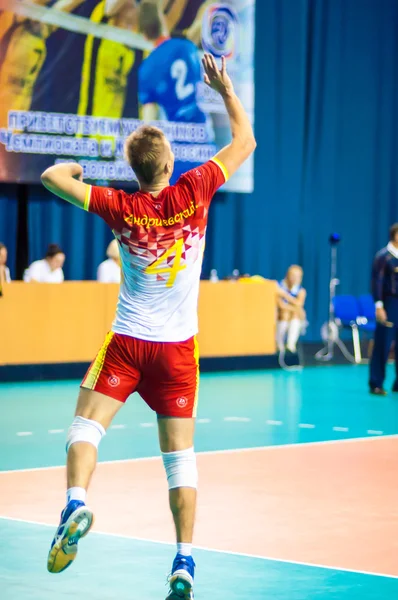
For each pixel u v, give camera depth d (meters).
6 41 13.55
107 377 4.24
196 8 15.09
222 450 8.41
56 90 13.95
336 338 15.88
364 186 18.17
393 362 15.80
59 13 13.93
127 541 5.62
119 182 14.48
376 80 18.22
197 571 5.07
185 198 4.25
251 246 16.83
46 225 14.77
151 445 8.59
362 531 5.87
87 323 13.05
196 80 15.09
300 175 17.34
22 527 5.88
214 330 14.03
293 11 17.14
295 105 17.27
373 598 4.68
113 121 14.41
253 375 13.79
